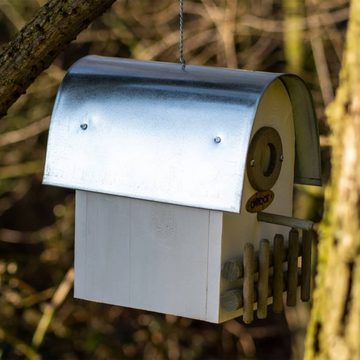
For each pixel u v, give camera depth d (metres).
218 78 5.14
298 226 5.45
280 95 5.56
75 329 13.59
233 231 5.23
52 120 5.27
